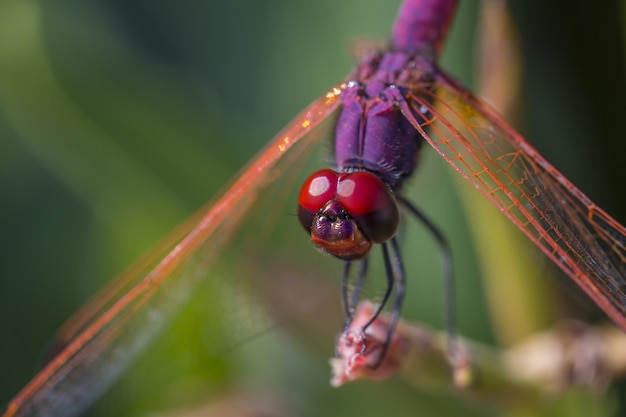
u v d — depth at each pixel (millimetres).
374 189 236
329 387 262
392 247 242
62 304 280
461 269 265
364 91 241
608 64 270
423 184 263
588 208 237
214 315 258
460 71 263
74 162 263
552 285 256
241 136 269
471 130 241
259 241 259
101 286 261
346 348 236
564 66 272
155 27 283
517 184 237
